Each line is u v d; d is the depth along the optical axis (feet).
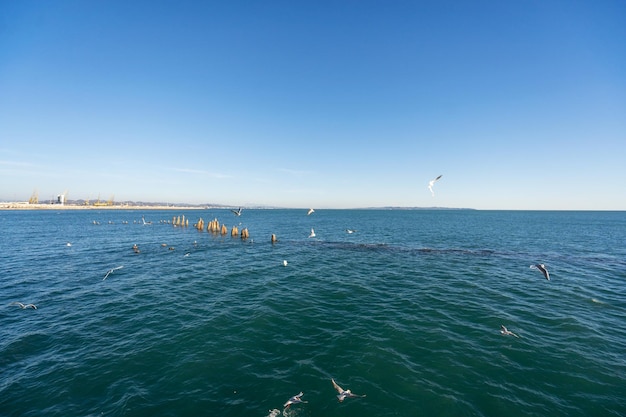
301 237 172.24
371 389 31.42
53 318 49.93
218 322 48.62
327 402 29.53
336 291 65.77
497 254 112.57
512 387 31.58
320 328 46.42
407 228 233.96
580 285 69.67
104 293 63.82
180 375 33.86
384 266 91.91
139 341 41.91
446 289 66.85
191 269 88.12
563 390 31.07
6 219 305.73
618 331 44.73
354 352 38.93
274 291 65.92
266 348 40.11
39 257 104.06
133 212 597.11
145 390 31.17
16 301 58.13
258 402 29.50
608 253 115.65
